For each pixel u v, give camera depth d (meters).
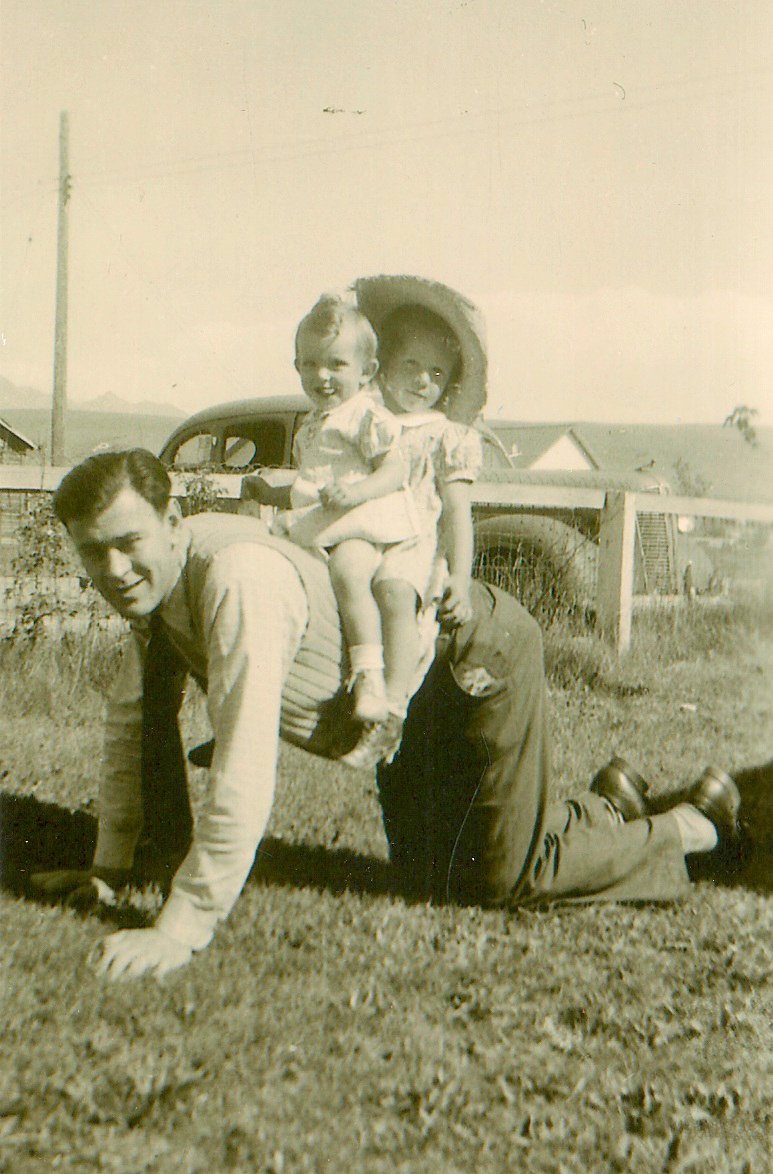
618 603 6.50
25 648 5.04
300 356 2.67
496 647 2.55
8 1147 1.68
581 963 2.39
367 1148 1.72
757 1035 2.13
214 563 2.23
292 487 2.59
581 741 4.45
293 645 2.30
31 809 3.25
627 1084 1.95
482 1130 1.78
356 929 2.50
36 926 2.42
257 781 2.23
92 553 2.19
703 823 2.97
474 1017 2.14
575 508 6.94
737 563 7.41
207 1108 1.79
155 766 2.59
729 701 5.32
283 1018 2.08
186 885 2.28
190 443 8.24
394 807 2.78
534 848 2.64
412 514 2.53
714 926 2.65
